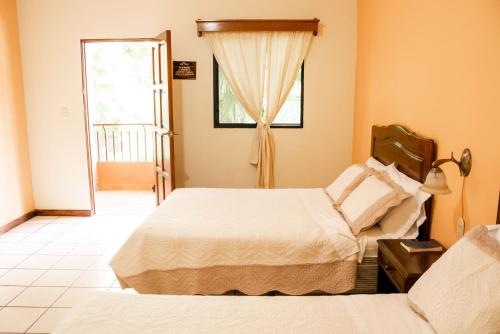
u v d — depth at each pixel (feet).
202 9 14.83
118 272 8.70
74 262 11.96
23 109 15.35
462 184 7.52
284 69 14.92
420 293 5.53
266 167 15.42
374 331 5.16
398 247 7.78
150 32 14.99
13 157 14.74
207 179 15.90
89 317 5.42
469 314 4.60
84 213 16.21
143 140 21.75
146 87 21.84
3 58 14.12
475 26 7.11
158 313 5.53
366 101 13.65
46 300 9.80
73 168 15.87
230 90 15.62
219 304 5.77
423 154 8.71
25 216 15.51
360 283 8.61
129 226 15.14
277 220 9.46
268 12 14.75
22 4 14.82
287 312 5.57
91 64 21.29
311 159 15.62
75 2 14.82
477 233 5.45
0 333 8.47
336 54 14.96
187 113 15.51
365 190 9.40
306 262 8.40
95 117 21.65
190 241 8.57
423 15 9.18
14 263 11.84
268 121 15.26
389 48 11.39
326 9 14.70
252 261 8.46
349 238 8.50
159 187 16.10
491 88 6.64
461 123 7.57
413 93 9.76
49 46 15.07
